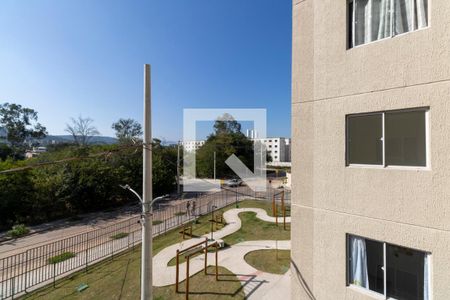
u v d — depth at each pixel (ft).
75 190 72.69
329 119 16.20
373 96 14.15
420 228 12.37
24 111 168.14
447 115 11.75
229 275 30.07
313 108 17.20
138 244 44.29
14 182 63.62
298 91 18.22
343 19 15.66
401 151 13.35
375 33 14.57
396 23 13.74
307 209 17.38
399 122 13.47
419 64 12.60
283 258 34.94
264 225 52.65
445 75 11.83
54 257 38.50
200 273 30.96
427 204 12.21
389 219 13.39
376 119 14.33
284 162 217.97
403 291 13.16
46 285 30.19
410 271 12.98
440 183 11.85
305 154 17.62
